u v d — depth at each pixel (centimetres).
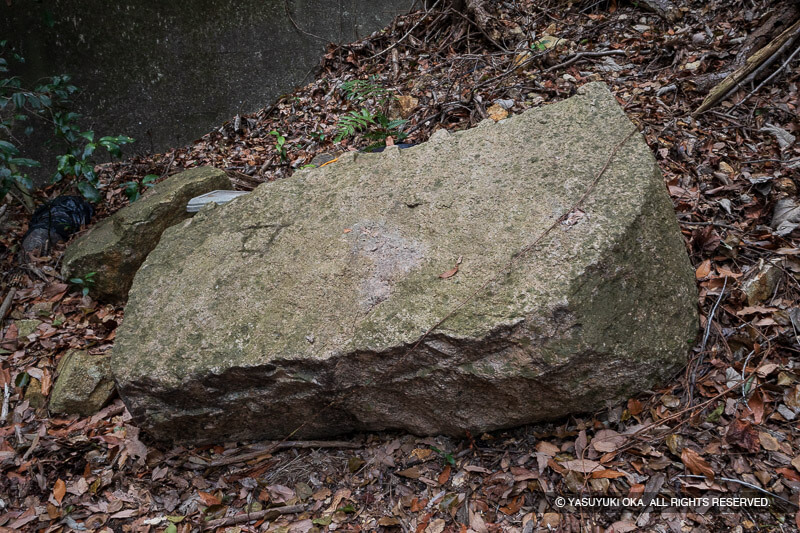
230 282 276
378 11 628
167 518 260
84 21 511
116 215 388
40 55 501
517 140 283
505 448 254
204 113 583
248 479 270
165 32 546
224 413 267
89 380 319
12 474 289
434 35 598
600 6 550
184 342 262
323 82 605
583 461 233
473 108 465
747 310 265
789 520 206
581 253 229
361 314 245
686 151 370
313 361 241
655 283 243
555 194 252
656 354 240
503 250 240
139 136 563
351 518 248
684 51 458
